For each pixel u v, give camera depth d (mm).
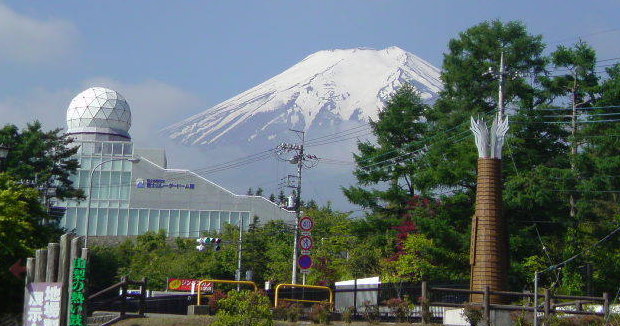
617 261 52375
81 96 127438
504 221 38781
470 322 31188
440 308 34281
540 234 53281
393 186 64750
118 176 122688
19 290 30375
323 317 31578
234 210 124562
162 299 38625
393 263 57281
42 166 74375
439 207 55938
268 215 125312
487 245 38156
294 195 61344
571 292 49375
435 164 58000
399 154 66938
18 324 29375
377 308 32312
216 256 83938
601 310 34688
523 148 56000
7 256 30031
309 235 52875
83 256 20359
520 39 63500
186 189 124000
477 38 65375
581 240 53781
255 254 84062
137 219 122062
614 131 59406
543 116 57781
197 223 123562
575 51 63938
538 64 64688
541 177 52656
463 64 65000
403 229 59750
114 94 127688
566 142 61375
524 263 50656
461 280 53344
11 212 30281
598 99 62719
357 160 68562
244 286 67312
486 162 39156
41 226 35094
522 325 30469
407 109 68938
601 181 55312
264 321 26547
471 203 55125
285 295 41500
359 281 45719
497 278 37781
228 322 26203
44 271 20906
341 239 67062
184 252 93375
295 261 58531
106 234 120688
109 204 121625
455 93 65938
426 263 54500
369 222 63812
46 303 20422
